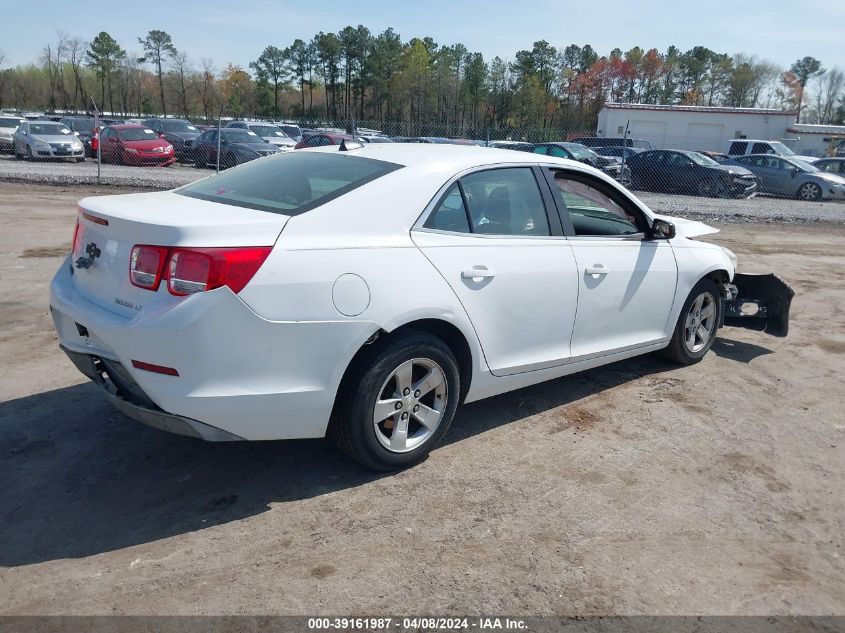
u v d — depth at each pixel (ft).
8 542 10.03
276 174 12.68
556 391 16.28
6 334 18.75
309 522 10.73
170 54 217.97
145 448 12.91
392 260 11.32
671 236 16.11
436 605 8.98
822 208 60.18
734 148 92.68
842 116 256.93
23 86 229.25
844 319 23.84
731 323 19.83
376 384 11.31
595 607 9.04
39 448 12.78
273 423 10.59
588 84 241.76
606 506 11.42
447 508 11.19
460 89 209.15
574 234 14.51
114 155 71.15
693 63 268.41
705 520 11.12
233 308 9.88
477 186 13.01
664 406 15.58
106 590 9.07
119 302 10.51
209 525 10.60
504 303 12.87
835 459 13.35
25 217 38.32
